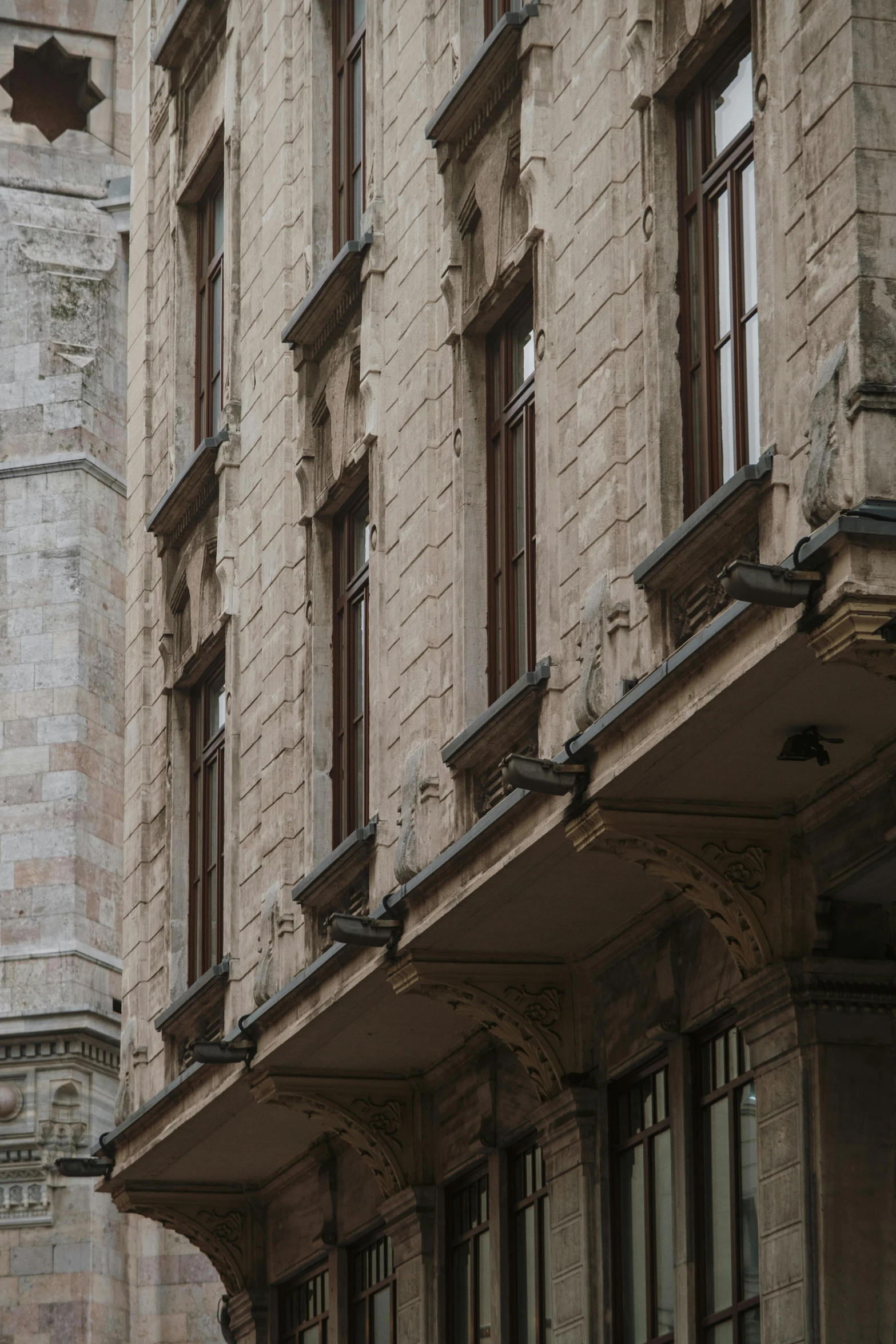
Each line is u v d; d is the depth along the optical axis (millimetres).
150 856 43469
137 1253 57094
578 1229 30125
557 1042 30969
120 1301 56219
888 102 23109
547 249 29641
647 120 27562
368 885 33438
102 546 61000
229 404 41094
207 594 41719
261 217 40656
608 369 27625
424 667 31828
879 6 23344
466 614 31188
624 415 27391
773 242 24359
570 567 28188
